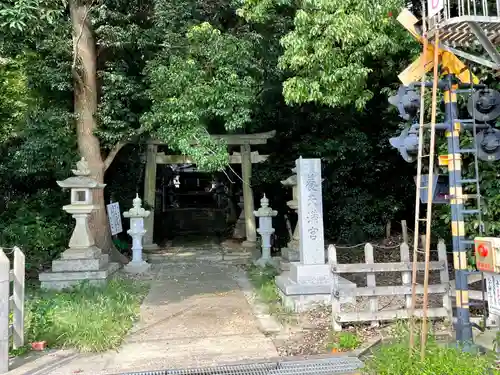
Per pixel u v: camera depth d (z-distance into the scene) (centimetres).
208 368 393
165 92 794
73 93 996
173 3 817
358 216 1103
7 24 579
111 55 982
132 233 950
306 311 574
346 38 602
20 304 445
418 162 369
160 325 541
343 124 1120
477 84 407
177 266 1012
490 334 426
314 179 640
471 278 483
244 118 775
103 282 749
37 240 927
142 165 1311
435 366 311
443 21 352
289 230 1186
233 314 587
